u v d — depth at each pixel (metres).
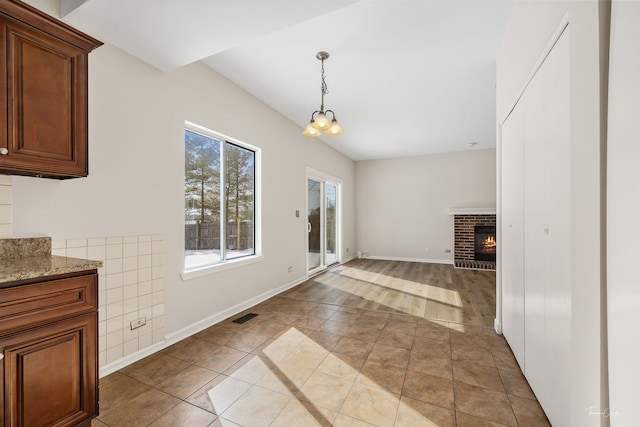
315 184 5.64
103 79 2.00
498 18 2.20
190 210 2.84
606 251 0.88
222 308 3.06
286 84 3.30
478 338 2.59
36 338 1.24
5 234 1.57
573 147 1.08
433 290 4.30
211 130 2.93
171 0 1.61
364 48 2.60
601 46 0.89
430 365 2.12
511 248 2.27
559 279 1.37
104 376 1.96
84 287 1.41
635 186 0.75
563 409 1.34
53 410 1.28
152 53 2.16
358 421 1.54
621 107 0.80
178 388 1.83
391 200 7.35
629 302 0.77
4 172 1.48
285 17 1.77
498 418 1.56
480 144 6.04
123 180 2.12
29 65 1.40
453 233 6.73
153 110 2.35
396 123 4.68
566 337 1.30
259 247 3.72
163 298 2.41
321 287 4.46
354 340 2.55
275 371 2.03
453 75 3.10
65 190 1.81
